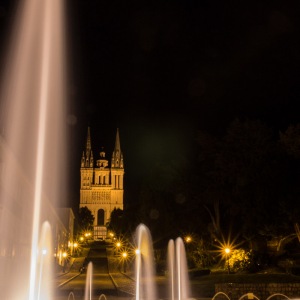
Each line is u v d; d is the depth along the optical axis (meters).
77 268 80.31
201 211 54.59
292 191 40.84
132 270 68.44
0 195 41.91
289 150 42.34
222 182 47.69
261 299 26.88
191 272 42.16
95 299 29.20
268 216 41.19
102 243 159.38
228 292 27.25
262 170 42.38
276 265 42.59
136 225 79.56
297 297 26.69
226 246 46.53
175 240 59.31
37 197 50.94
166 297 30.84
